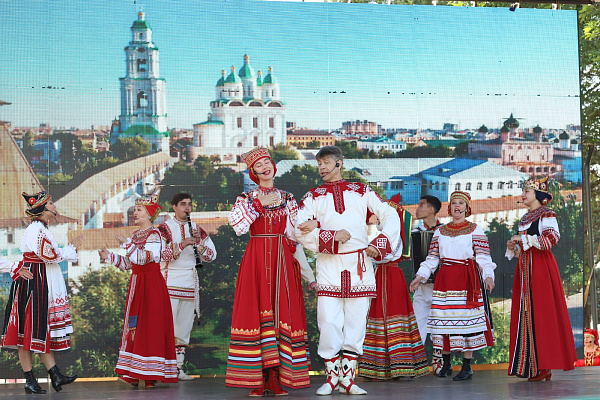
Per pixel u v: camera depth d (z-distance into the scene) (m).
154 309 5.98
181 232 6.64
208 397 5.27
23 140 6.55
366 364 6.24
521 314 6.16
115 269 6.64
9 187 6.51
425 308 6.88
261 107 6.98
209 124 6.89
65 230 6.57
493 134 7.37
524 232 6.20
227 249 6.86
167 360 6.05
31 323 5.75
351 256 5.21
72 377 5.96
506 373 6.89
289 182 7.01
